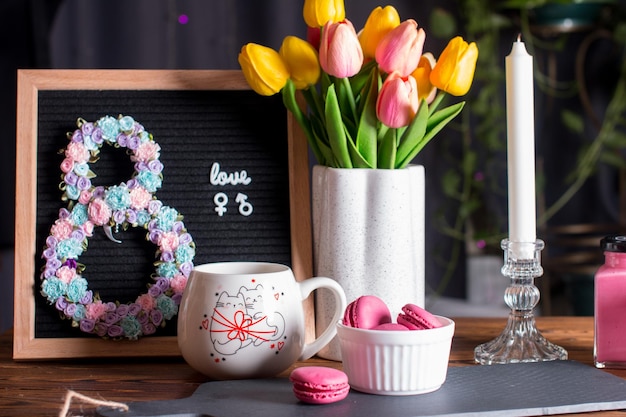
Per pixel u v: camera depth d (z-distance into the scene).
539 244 1.44
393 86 1.38
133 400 1.31
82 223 1.47
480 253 3.50
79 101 1.49
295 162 1.50
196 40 3.30
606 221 3.50
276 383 1.33
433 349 1.29
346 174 1.42
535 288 1.45
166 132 1.49
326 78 1.46
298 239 1.49
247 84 1.50
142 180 1.47
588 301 3.06
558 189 3.51
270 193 1.50
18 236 1.47
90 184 1.48
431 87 1.46
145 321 1.46
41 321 1.47
